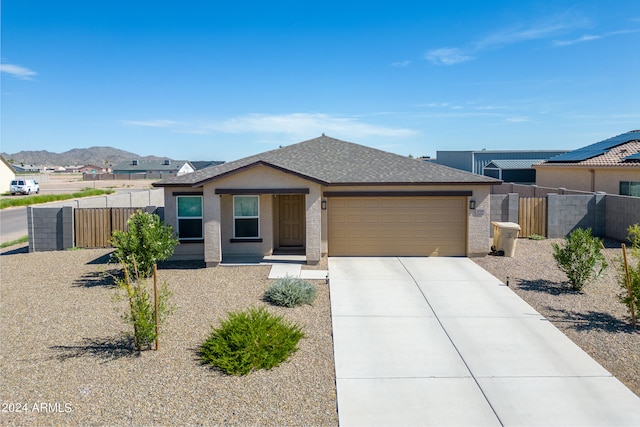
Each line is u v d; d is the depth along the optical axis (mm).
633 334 10148
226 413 7055
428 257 17703
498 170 40906
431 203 17734
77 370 8336
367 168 18844
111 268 16250
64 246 20359
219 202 16047
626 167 24297
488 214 17438
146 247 14344
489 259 17188
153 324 9078
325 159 20000
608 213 21109
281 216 19047
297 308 11930
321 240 17672
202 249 17375
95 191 58469
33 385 7793
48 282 14484
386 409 7316
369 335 10219
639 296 10523
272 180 16125
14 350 9195
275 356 8750
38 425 6652
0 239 25938
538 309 11789
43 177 89188
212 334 9234
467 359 9078
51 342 9602
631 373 8469
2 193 58719
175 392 7613
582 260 13102
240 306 11883
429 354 9297
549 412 7250
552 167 32125
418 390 7906
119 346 9406
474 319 11172
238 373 8234
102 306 11969
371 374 8438
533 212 21312
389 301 12484
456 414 7199
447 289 13516
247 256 17578
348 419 7020
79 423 6727
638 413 7215
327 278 14414
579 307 11891
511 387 8016
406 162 19578
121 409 7098
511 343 9797
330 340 9930
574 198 21312
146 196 38406
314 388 7891
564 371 8570
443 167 19000
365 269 15844
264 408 7223
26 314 11352
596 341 9828
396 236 17859
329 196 17547
